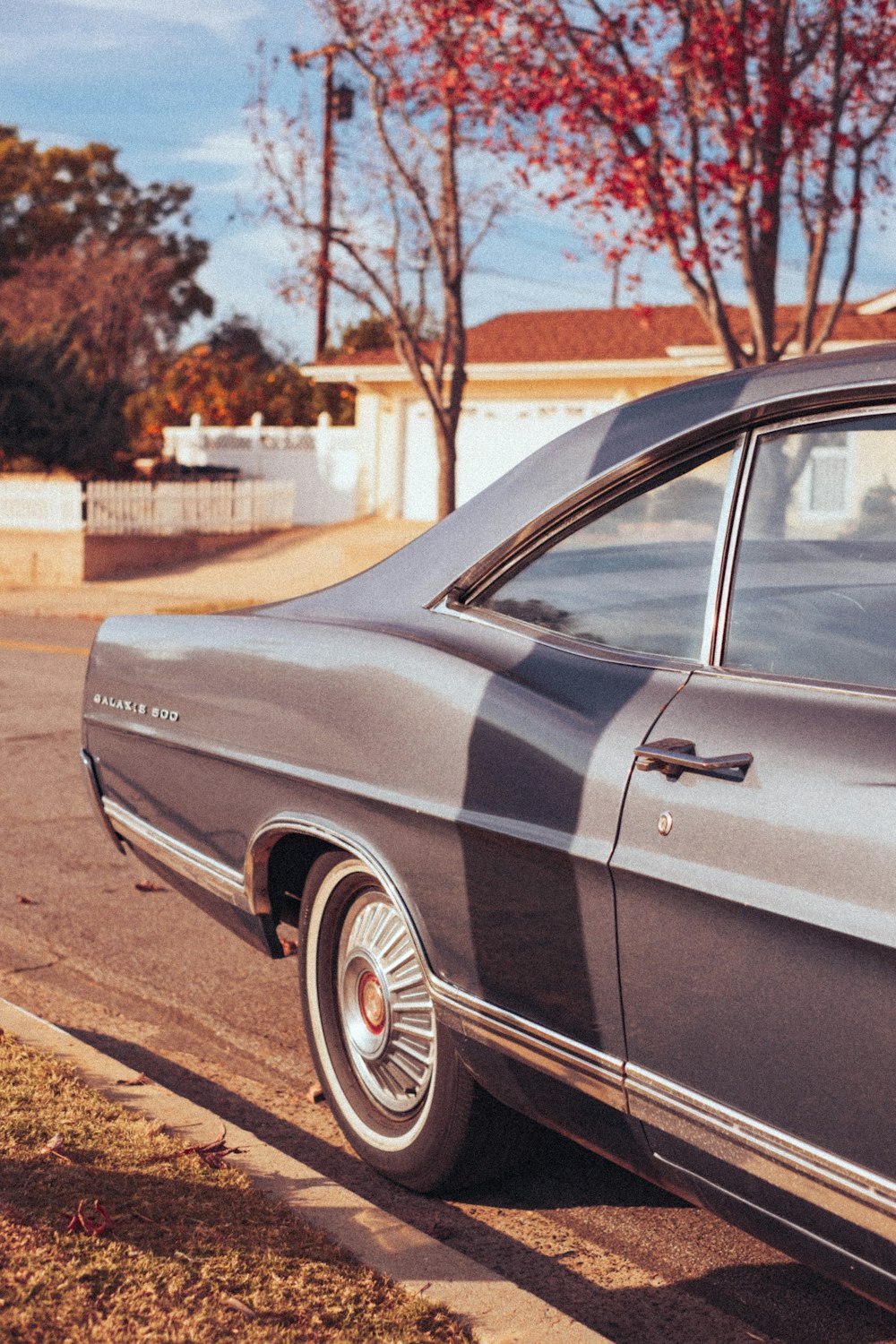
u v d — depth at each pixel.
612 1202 3.28
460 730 2.76
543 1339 2.48
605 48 12.41
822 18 12.59
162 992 4.65
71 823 6.92
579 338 26.98
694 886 2.22
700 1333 2.73
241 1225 2.83
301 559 24.22
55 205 63.94
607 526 2.74
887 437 2.31
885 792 2.02
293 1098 3.85
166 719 3.64
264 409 34.88
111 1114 3.35
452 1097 3.01
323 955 3.38
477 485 26.95
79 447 29.16
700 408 2.60
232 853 3.42
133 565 23.67
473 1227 3.14
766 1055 2.15
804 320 13.48
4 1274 2.52
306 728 3.15
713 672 2.44
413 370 17.16
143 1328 2.39
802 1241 2.17
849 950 2.00
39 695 10.88
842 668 2.25
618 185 12.11
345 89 17.20
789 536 2.41
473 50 12.88
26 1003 4.50
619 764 2.43
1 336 29.33
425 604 3.06
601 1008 2.46
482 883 2.70
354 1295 2.59
